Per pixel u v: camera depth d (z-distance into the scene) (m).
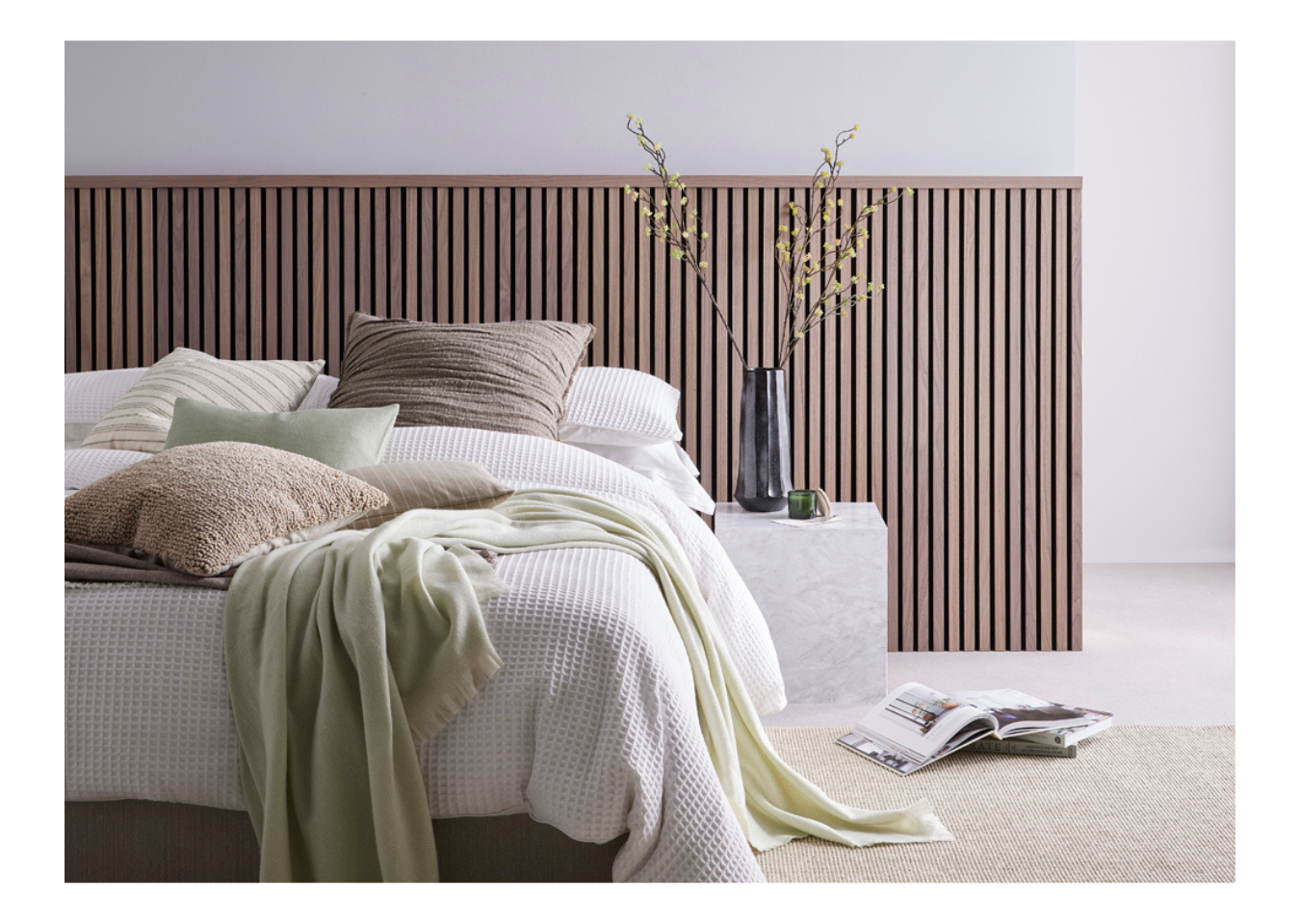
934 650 3.79
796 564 3.14
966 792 2.35
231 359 3.74
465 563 1.81
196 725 1.65
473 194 3.70
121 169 3.77
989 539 3.79
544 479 2.55
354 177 3.69
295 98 3.77
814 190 3.68
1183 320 5.21
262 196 3.73
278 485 1.90
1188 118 5.14
